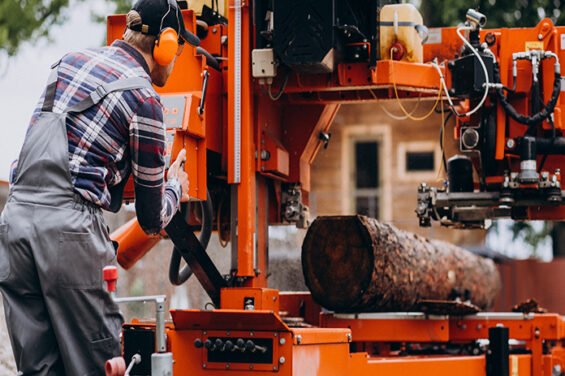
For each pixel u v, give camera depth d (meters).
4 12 12.61
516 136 4.42
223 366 3.36
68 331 3.02
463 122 4.48
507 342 4.53
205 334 3.41
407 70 4.24
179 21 3.39
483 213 5.10
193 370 3.41
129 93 3.11
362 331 4.68
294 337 3.26
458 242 16.12
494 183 4.62
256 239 4.17
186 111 3.89
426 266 5.55
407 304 5.29
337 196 18.03
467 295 6.37
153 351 3.41
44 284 2.97
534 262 14.90
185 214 4.30
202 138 4.05
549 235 19.48
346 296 4.59
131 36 3.31
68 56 3.21
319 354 3.50
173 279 4.36
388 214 17.91
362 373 3.98
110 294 2.99
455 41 4.82
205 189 4.07
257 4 4.03
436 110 5.04
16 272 3.00
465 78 4.21
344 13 3.95
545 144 4.34
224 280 4.11
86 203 3.04
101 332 3.08
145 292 6.93
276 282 5.14
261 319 3.26
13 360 5.46
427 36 4.57
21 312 3.04
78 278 2.99
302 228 4.81
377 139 18.16
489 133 4.38
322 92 4.52
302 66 3.93
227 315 3.29
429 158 17.97
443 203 4.59
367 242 4.56
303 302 5.15
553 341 6.01
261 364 3.29
